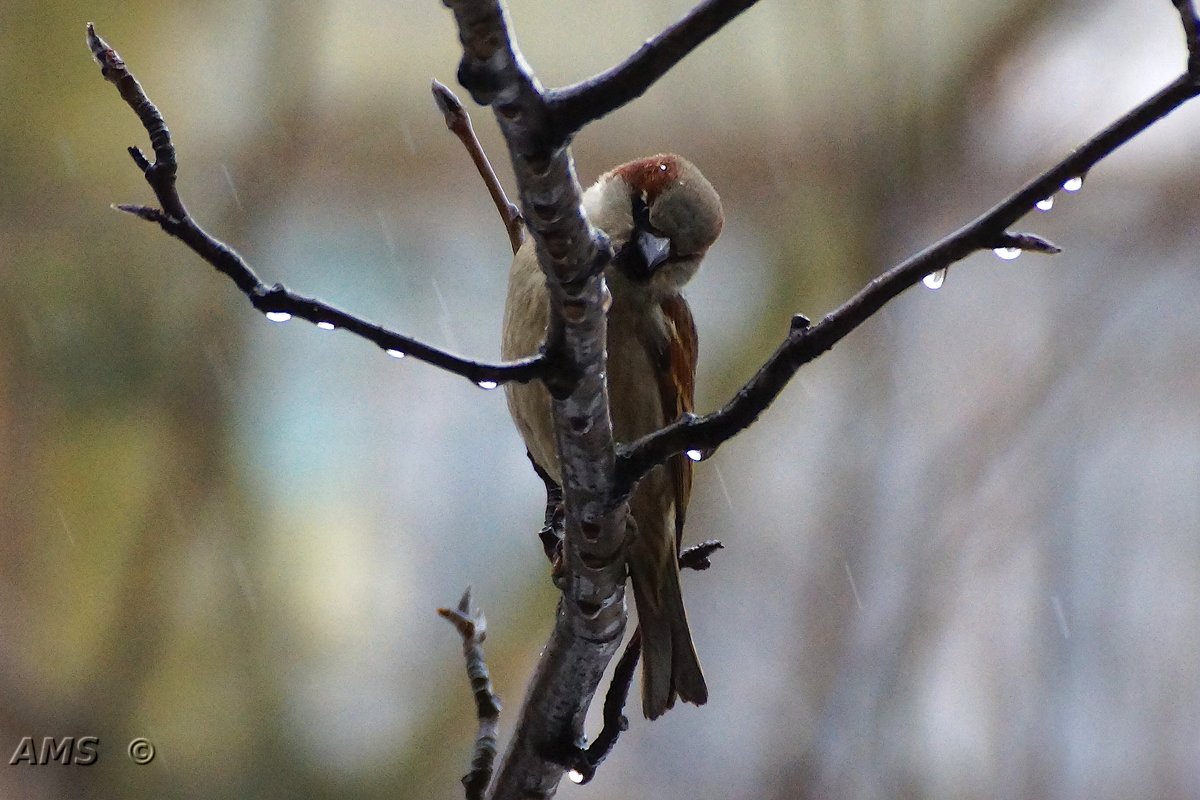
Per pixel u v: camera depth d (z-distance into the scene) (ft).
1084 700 44.50
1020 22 39.06
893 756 40.01
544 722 14.84
